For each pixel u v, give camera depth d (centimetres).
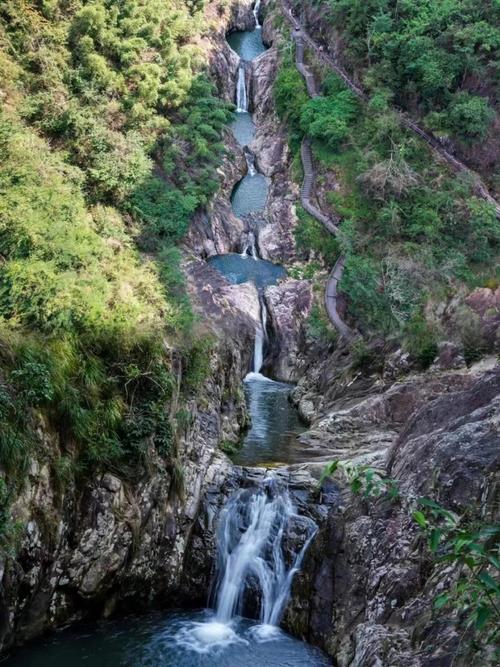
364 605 1191
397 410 1964
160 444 1413
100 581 1292
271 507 1497
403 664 916
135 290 1823
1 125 1945
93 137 2292
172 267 2161
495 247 2711
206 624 1353
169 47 2947
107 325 1484
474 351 2095
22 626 1195
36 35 2395
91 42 2502
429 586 1041
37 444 1188
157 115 2767
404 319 2391
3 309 1450
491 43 3059
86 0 2625
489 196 2858
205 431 1709
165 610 1410
